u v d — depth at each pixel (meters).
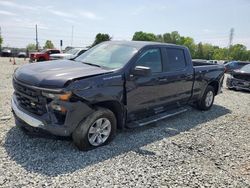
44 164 3.79
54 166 3.75
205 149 4.81
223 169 4.10
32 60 25.62
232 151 4.82
